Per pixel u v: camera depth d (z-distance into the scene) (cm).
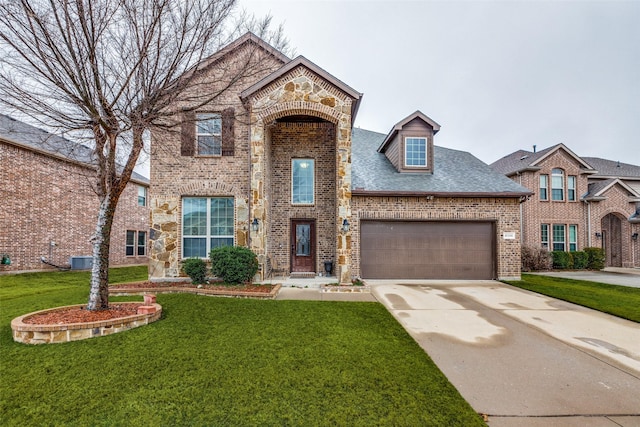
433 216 1158
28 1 469
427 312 695
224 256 916
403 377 379
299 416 297
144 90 551
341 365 408
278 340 495
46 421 286
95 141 573
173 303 711
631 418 308
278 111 998
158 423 284
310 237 1179
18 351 437
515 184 1229
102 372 379
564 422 301
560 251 1623
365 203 1150
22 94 500
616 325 607
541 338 532
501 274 1158
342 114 1009
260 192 991
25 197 1351
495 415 310
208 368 394
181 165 1062
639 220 1722
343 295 866
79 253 1597
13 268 1303
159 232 1045
